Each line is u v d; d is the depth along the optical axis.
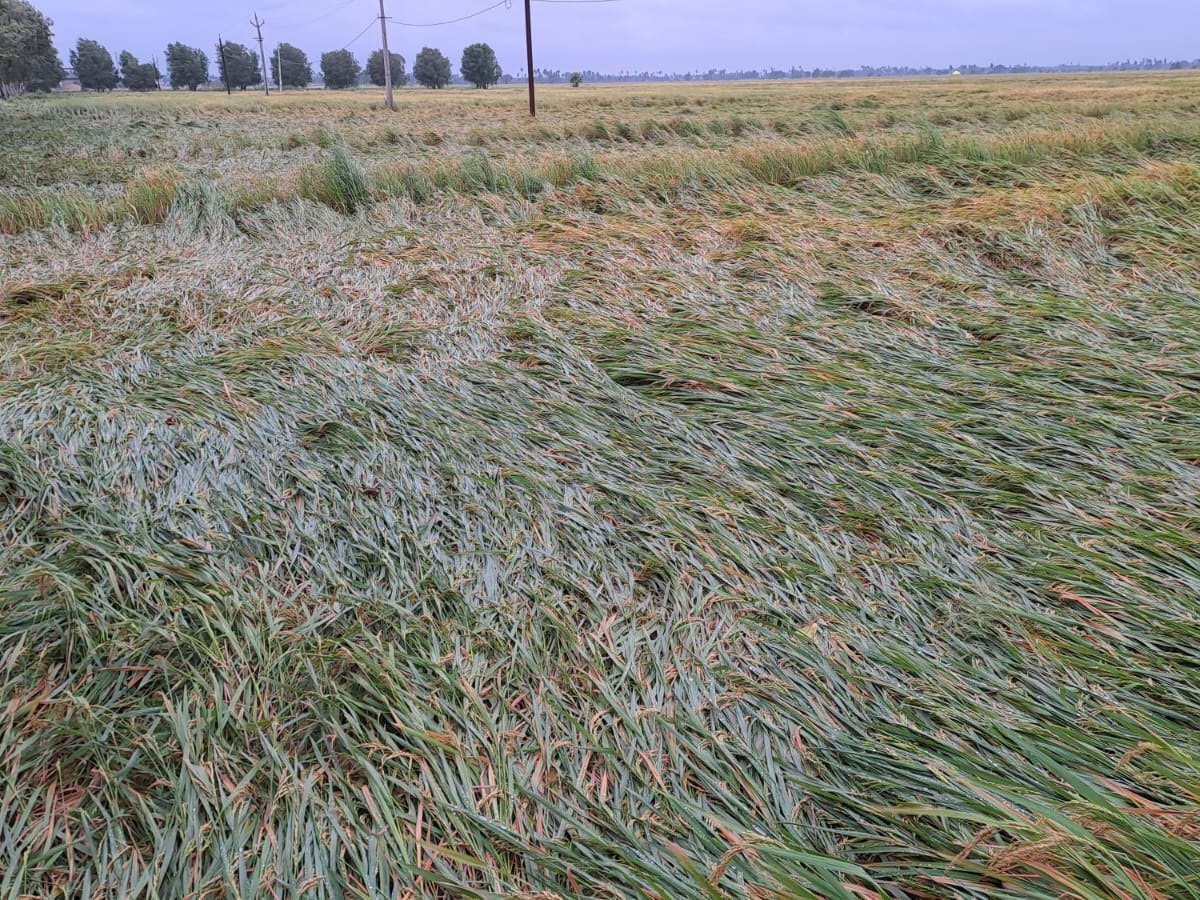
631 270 5.60
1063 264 5.41
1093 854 1.47
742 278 5.50
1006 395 3.64
